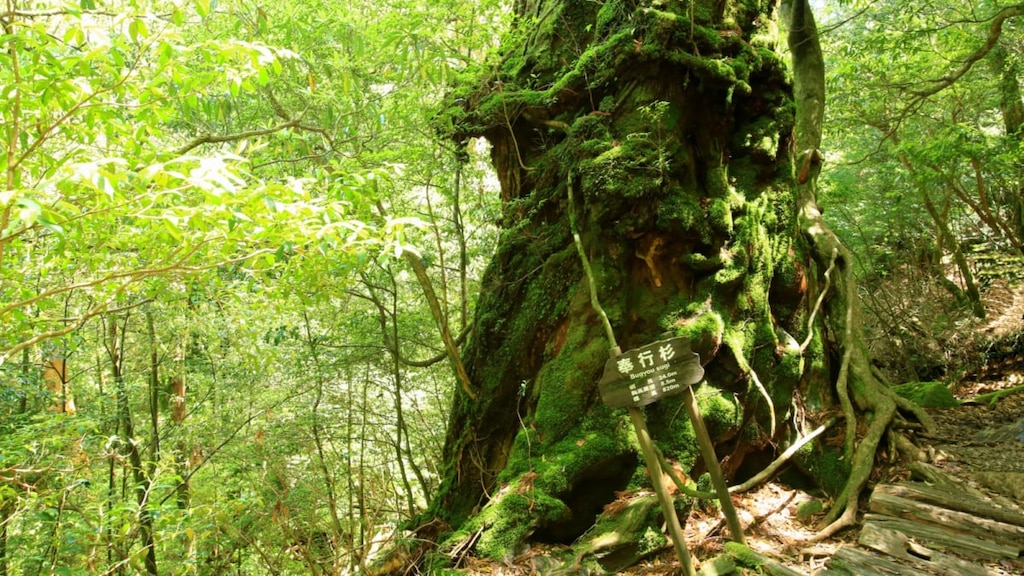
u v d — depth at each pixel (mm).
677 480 4281
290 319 7871
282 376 10008
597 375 5148
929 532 4465
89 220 3297
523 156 6418
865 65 10375
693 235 5246
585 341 5289
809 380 6172
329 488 7383
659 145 5113
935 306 12688
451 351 6344
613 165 5113
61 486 5609
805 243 6699
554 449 5023
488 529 4555
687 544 4504
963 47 10922
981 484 5191
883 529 4512
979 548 4211
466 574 4227
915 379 10727
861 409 6152
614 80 5496
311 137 6418
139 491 8242
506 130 6375
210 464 9844
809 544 4625
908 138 13641
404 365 9219
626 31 5316
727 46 5578
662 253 5305
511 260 6156
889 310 12102
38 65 2662
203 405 10195
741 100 5879
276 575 6020
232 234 3107
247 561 8141
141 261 4418
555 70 6207
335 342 9289
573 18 6223
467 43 6340
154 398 9602
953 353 10930
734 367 5305
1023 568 3982
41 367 7934
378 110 6441
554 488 4730
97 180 2248
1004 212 14516
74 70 3652
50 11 2889
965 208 14742
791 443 5723
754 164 6004
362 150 6746
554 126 5902
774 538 4793
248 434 9094
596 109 5652
